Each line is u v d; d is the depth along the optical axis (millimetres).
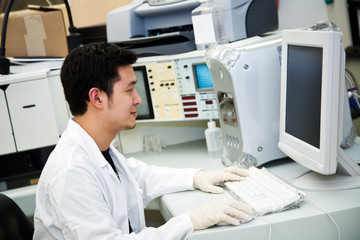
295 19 2393
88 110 1328
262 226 1193
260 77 1568
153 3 2027
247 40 1789
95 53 1285
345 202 1237
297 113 1372
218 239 1201
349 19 2461
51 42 2283
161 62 1934
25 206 1916
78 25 2309
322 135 1210
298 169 1531
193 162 1896
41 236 1332
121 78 1298
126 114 1326
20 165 2016
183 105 1941
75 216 1179
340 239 1217
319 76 1224
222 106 1694
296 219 1195
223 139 1743
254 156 1596
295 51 1363
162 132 2221
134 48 2002
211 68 1666
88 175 1247
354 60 2475
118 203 1354
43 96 1954
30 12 2262
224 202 1257
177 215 1352
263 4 1925
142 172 1630
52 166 1246
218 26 1801
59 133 2018
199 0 1843
